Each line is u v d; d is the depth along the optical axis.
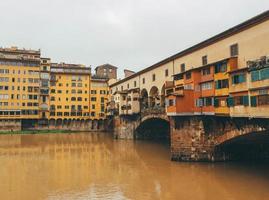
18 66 99.19
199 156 38.53
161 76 58.34
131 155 49.84
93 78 112.88
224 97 34.56
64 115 107.56
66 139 78.75
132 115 73.56
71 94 109.12
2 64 97.38
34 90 100.75
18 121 98.56
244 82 31.00
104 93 113.25
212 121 38.03
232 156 39.12
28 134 92.56
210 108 36.75
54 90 107.12
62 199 25.64
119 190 28.16
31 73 100.56
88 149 58.50
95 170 37.56
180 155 40.12
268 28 30.12
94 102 111.75
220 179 31.19
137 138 74.25
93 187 29.31
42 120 104.94
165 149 56.97
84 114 110.12
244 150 39.53
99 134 97.06
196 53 44.59
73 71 110.50
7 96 97.38
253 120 31.05
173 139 41.12
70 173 35.88
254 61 29.91
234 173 33.38
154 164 40.44
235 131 34.03
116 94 80.44
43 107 103.94
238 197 25.53
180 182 30.56
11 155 51.00
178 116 40.22
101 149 58.31
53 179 32.81
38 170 37.91
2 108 96.62
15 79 98.69
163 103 57.94
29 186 29.94
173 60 52.69
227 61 34.41
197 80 39.16
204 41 41.41
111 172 36.16
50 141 73.69
